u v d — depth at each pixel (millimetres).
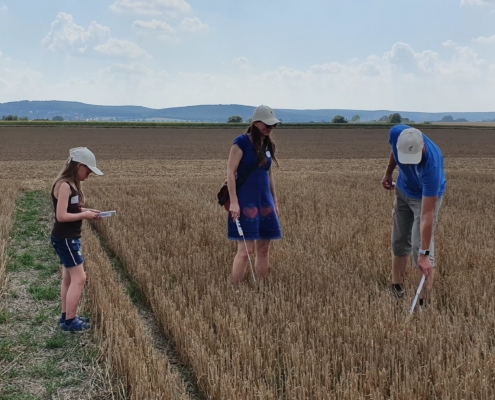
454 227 8539
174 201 12000
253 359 3787
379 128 84250
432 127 82250
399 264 5594
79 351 4375
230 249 7047
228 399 3246
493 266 6125
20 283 6270
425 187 4672
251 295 5020
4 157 35000
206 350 4020
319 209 10672
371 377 3438
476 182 17734
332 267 6164
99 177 22453
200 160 33750
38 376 3957
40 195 14914
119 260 7332
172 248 7137
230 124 83250
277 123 5336
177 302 5125
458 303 4914
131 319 4559
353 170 27047
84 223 9258
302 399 3256
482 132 72875
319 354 3889
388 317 4457
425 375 3414
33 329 4848
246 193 5473
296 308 4703
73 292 4688
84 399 3625
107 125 77875
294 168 28281
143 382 3438
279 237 5664
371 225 8805
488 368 3479
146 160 33625
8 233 8711
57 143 48688
